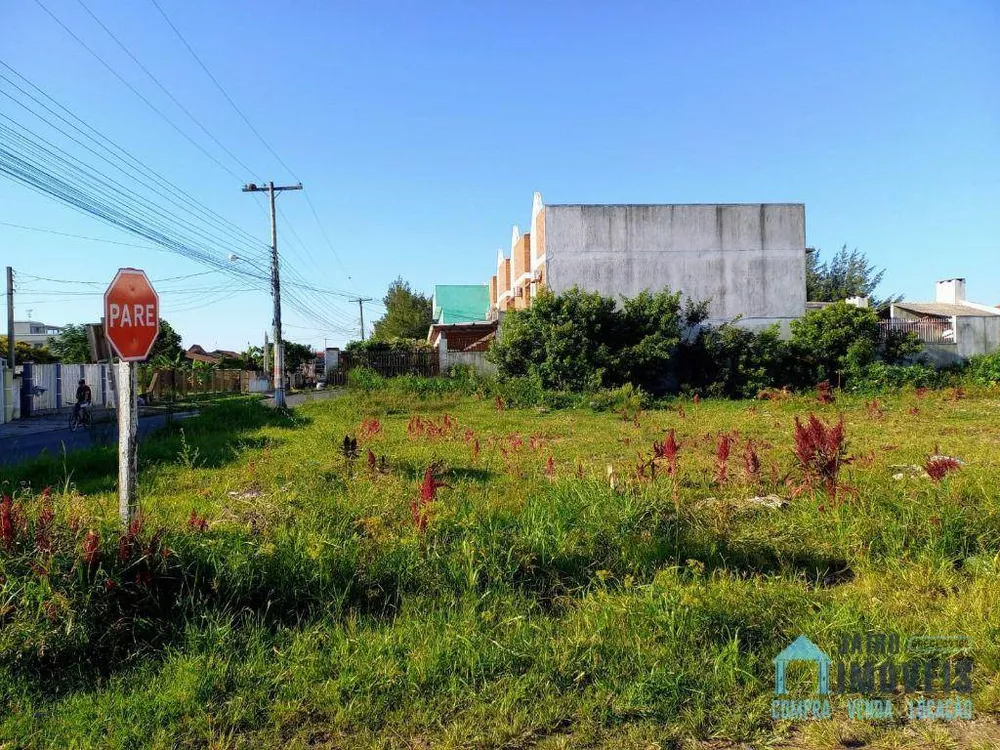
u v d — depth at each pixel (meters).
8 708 3.13
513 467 8.31
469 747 2.86
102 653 3.57
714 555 4.86
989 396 19.42
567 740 2.90
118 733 2.90
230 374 46.62
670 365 23.94
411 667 3.34
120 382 4.45
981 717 3.04
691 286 25.59
